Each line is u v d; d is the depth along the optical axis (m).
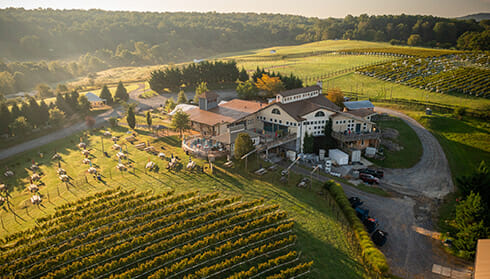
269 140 74.50
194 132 87.31
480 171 51.78
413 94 115.88
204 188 57.12
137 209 48.31
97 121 107.88
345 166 72.00
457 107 94.06
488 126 86.38
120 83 131.25
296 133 76.88
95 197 54.25
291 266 39.56
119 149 78.81
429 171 70.12
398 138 85.00
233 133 72.12
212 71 148.25
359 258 41.69
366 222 49.22
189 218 47.31
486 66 143.50
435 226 50.38
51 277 35.75
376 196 59.12
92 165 70.06
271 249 41.62
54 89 174.12
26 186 62.72
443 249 44.78
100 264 39.12
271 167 65.12
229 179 60.28
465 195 52.25
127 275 36.19
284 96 80.75
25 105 99.81
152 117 110.12
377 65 159.25
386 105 109.69
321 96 93.12
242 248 42.19
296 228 46.59
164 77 143.12
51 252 39.81
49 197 56.84
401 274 40.12
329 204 53.59
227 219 47.34
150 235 42.16
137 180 61.12
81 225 45.41
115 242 42.09
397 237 47.47
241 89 124.56
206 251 41.44
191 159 69.12
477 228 41.72
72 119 109.88
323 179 63.94
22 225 48.53
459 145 80.75
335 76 152.75
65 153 79.81
